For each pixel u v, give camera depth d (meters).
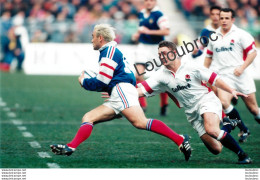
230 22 27.06
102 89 21.27
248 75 27.48
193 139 28.02
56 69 69.56
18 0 75.44
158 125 21.00
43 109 39.59
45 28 71.56
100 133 29.89
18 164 21.00
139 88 21.97
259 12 80.50
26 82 59.38
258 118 27.86
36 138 27.73
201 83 21.45
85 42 71.81
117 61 20.98
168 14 82.88
